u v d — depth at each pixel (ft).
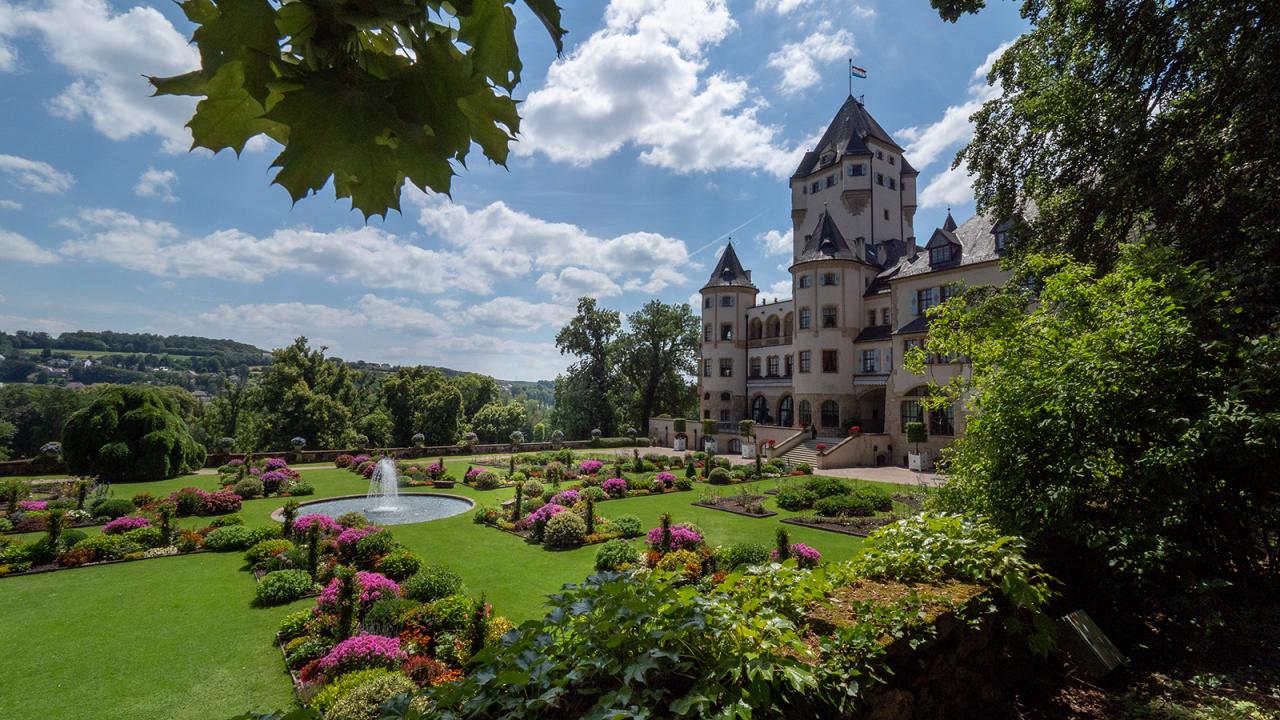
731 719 6.91
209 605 35.47
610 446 163.84
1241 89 27.20
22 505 60.49
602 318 186.19
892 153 148.46
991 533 14.84
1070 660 16.33
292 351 152.05
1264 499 14.89
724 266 167.02
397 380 162.09
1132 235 37.42
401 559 41.01
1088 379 16.65
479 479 87.45
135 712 23.71
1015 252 40.60
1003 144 42.91
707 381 165.17
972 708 12.71
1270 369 14.56
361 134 3.25
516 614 34.12
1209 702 14.21
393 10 3.28
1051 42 38.68
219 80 3.33
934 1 35.01
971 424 20.54
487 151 3.91
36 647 29.66
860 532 53.67
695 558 38.93
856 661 9.23
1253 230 23.35
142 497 66.69
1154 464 15.06
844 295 126.11
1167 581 16.56
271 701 24.49
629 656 7.60
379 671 22.36
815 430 126.00
